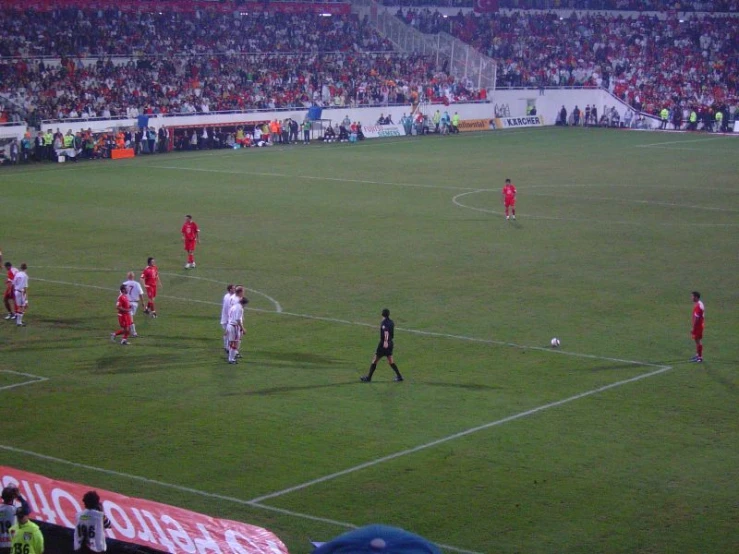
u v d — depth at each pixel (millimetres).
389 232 46469
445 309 32969
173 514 15773
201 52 92500
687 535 17406
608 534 17453
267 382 25953
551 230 47125
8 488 15594
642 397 24641
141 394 25047
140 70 84938
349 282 36750
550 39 111688
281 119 87375
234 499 18953
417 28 110938
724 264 39750
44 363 27688
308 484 19625
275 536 15938
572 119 104688
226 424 22953
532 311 32719
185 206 53500
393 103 94812
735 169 69312
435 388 25422
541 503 18719
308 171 68062
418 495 19109
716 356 27969
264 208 53031
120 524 16203
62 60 82000
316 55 98062
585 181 63469
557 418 23219
